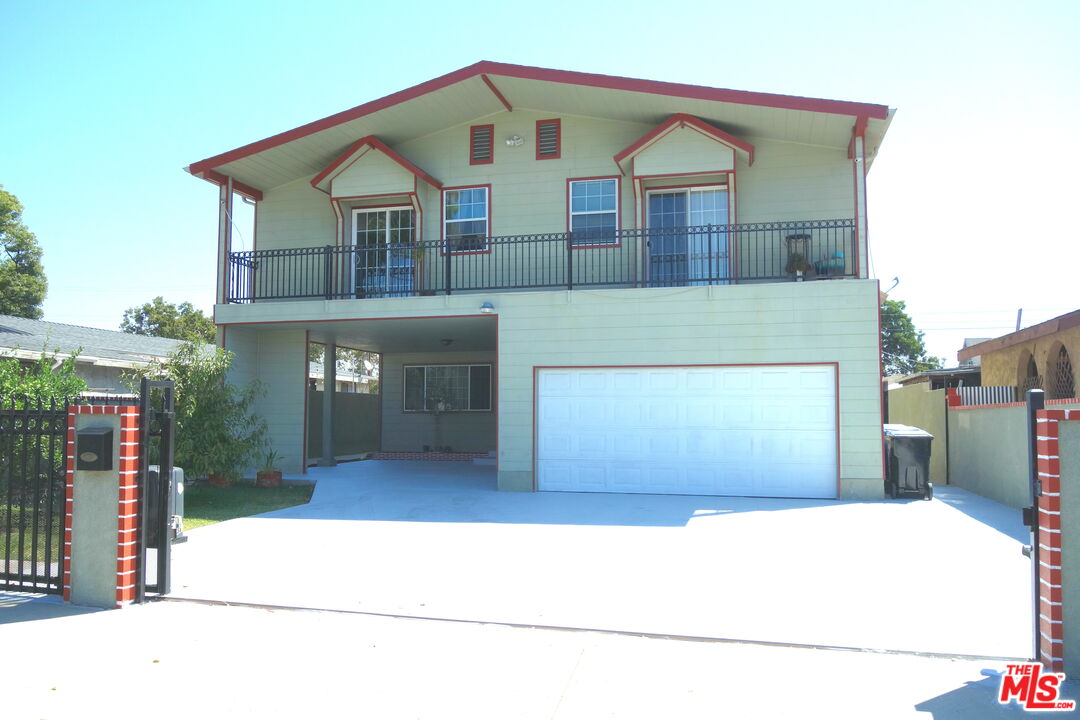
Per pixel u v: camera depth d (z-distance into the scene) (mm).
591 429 12523
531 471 12570
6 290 25266
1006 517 10055
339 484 13695
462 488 13078
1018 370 16703
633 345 12344
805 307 11797
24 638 5016
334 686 4223
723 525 9352
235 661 4605
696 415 12180
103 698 4055
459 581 6570
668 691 4156
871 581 6523
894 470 11773
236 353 14820
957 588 6277
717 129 13305
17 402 9016
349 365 39938
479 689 4188
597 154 14555
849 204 13336
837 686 4223
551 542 8312
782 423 11867
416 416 20172
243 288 14672
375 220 15516
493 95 14281
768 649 4828
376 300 13422
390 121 14648
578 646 4891
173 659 4637
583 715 3844
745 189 13719
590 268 14273
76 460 5816
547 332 12648
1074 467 4391
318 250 14070
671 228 12773
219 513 10586
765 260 13438
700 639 5000
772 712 3885
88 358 15570
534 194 14750
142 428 5965
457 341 17438
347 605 5812
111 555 5750
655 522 9594
